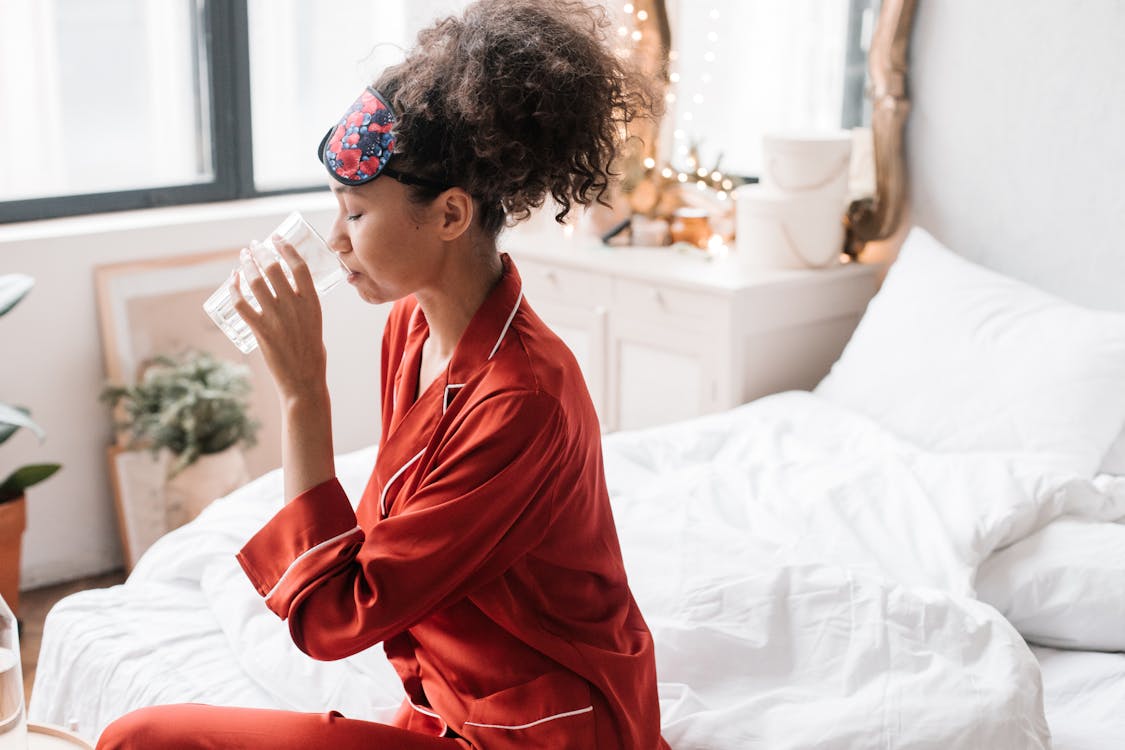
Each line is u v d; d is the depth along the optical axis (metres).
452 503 1.17
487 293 1.28
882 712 1.50
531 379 1.21
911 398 2.59
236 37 3.35
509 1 1.22
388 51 3.60
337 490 1.24
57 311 3.01
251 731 1.19
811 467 2.27
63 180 3.62
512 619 1.24
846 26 3.10
